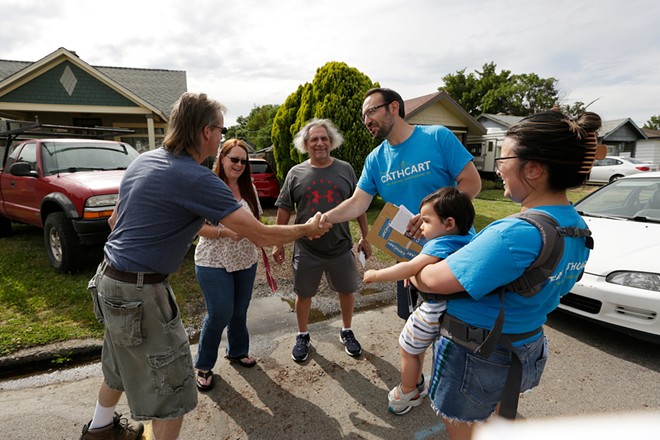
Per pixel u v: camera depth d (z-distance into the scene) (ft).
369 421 7.09
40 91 39.65
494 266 3.56
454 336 4.23
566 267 3.82
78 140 17.76
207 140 5.21
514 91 125.80
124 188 5.09
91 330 10.05
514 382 3.92
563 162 3.56
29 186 16.06
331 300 13.03
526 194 3.99
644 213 12.22
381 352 9.54
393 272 5.00
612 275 9.40
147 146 49.01
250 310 12.35
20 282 13.35
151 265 4.90
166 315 5.14
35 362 8.86
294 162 34.45
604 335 10.34
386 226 7.01
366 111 6.98
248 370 8.75
